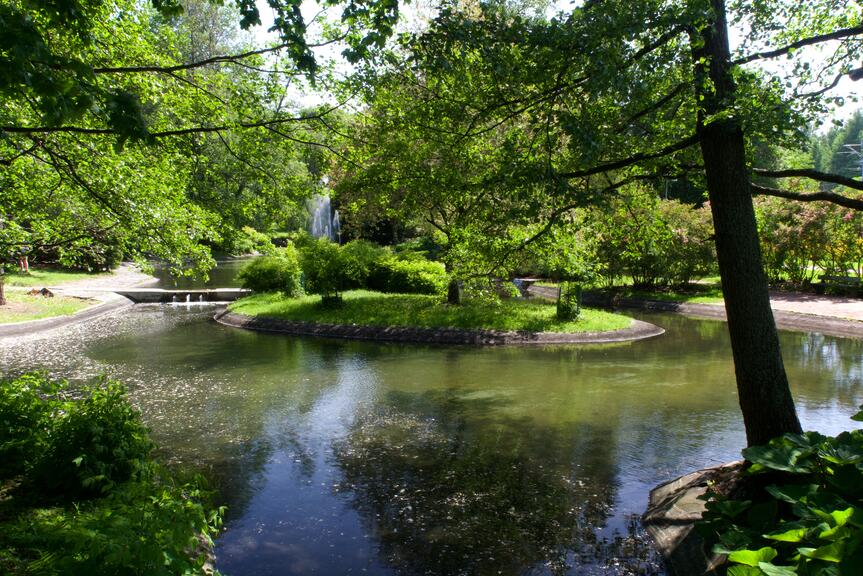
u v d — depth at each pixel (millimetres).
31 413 5102
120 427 4852
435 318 15648
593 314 16531
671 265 21812
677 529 4734
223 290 24859
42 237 7668
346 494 5715
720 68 5020
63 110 2861
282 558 4555
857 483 3332
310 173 7207
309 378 10672
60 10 3225
